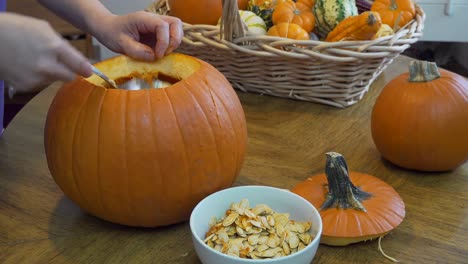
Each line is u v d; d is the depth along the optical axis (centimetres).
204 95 91
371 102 132
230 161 93
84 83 91
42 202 99
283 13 138
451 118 101
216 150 91
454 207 98
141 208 90
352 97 131
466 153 103
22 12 219
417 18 137
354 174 99
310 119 125
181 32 101
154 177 88
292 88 131
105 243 91
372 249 89
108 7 231
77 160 89
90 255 89
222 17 124
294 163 109
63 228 94
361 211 90
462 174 106
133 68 100
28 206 98
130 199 89
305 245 84
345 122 124
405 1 137
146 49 98
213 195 89
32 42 77
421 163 104
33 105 129
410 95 103
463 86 104
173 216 92
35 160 110
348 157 111
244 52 127
